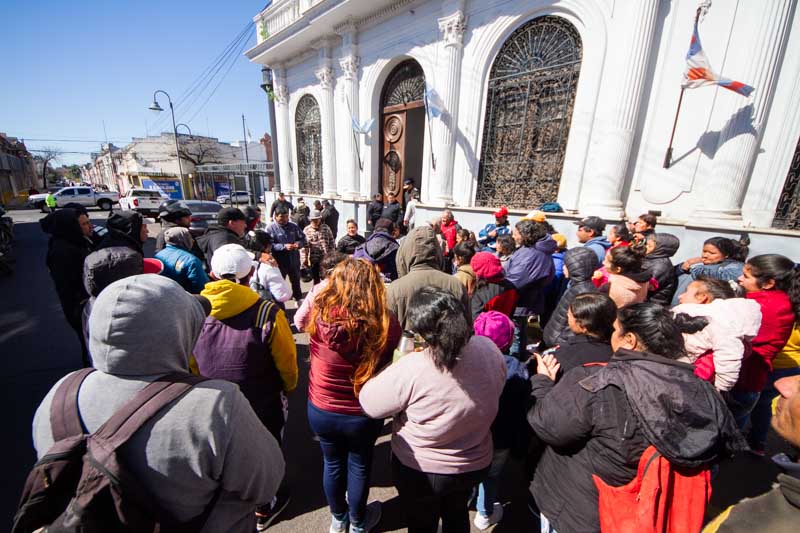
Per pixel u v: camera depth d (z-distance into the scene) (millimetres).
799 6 3539
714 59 3979
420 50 6840
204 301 1167
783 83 3709
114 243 2838
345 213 9266
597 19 4633
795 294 2014
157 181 28906
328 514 1945
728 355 1690
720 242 2746
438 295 1183
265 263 3088
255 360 1591
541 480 1387
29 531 709
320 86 9547
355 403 1482
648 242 3012
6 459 2252
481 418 1232
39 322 4551
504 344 1650
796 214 3801
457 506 1410
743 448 970
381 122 8539
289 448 2432
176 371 852
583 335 1598
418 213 7082
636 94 4445
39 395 2979
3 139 31625
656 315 1173
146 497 718
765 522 735
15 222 15930
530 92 5520
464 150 6402
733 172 3943
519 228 3088
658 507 980
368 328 1362
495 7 5613
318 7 7887
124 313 765
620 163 4648
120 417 733
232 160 33188
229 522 893
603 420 1096
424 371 1201
